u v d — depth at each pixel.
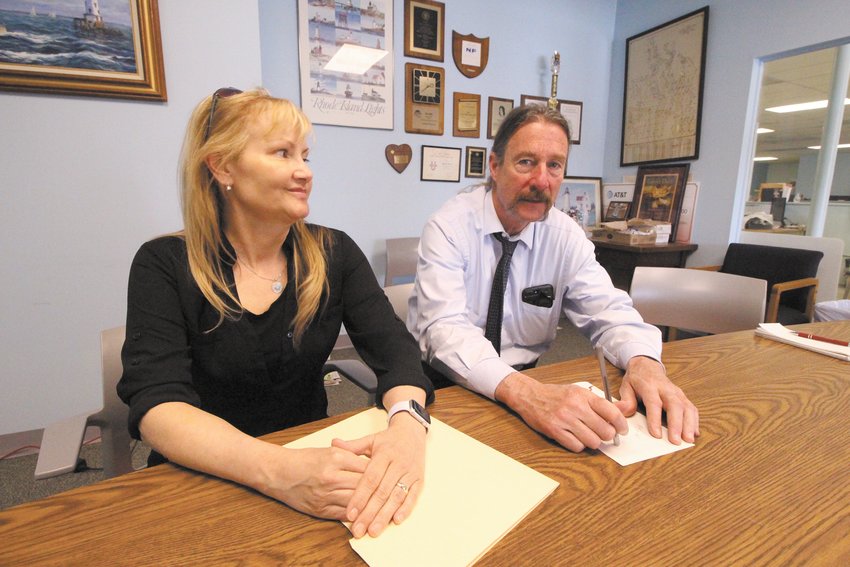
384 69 2.78
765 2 2.64
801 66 3.02
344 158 2.79
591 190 3.76
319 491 0.49
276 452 0.54
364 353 0.92
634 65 3.48
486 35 3.11
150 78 1.80
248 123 0.73
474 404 0.79
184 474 0.57
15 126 1.67
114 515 0.49
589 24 3.52
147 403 0.63
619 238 3.13
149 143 1.87
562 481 0.57
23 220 1.73
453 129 3.09
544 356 2.92
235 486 0.55
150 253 0.80
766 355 1.06
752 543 0.46
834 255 2.51
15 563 0.42
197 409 0.64
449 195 3.17
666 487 0.56
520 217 1.15
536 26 3.29
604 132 3.79
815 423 0.73
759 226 3.07
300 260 0.88
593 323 1.14
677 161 3.20
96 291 1.88
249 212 0.79
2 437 1.81
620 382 0.88
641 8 3.40
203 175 0.78
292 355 0.86
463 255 1.17
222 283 0.80
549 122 1.08
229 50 1.93
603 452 0.64
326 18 2.58
